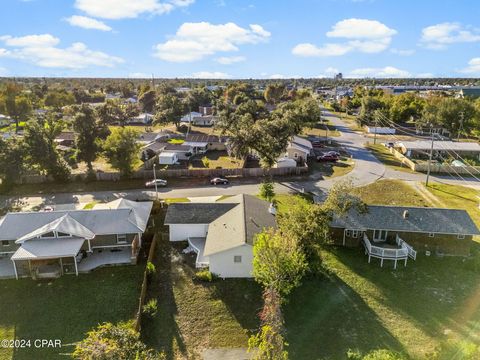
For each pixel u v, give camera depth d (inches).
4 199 1843.0
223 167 2439.7
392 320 939.3
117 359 599.8
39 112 4771.2
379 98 4921.3
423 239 1283.2
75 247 1141.7
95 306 984.9
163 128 4143.7
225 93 6579.7
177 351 834.2
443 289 1078.4
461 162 2519.7
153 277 1108.5
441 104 3846.0
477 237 1429.6
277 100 6082.7
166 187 2018.9
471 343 802.2
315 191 1941.4
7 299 1017.5
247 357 815.7
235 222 1235.2
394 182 2124.8
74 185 2052.2
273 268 919.0
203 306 985.5
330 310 971.3
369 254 1217.4
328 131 3863.2
